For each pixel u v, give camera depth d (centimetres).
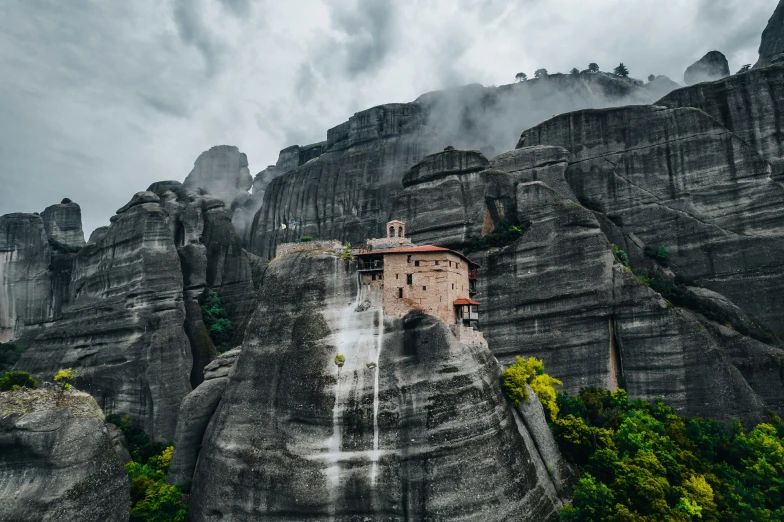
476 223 7119
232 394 5200
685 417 5325
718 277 6247
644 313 5709
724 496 4234
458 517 3944
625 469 4212
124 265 7481
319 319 5088
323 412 4588
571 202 6512
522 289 6369
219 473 4756
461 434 4234
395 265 5103
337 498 4253
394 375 4616
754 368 5419
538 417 4903
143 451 6297
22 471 4097
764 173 6309
